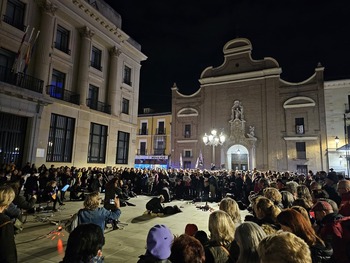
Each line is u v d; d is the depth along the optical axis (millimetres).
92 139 21328
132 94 26875
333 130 27141
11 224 2875
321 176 11430
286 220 2906
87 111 20406
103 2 22953
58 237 6797
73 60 20188
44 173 12195
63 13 19016
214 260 2754
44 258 5316
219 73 34594
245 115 31859
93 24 21641
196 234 3668
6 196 3061
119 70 25094
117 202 5023
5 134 14836
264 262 1702
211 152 33031
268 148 29844
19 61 16234
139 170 19031
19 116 15555
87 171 16969
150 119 41094
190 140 34812
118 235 7336
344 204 4465
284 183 9695
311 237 2801
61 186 13039
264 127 30516
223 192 15297
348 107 26812
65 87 19328
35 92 15523
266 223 3676
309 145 28094
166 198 14398
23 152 15641
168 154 38500
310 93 28812
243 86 32594
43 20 17594
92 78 21812
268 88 31062
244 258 2393
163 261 2252
